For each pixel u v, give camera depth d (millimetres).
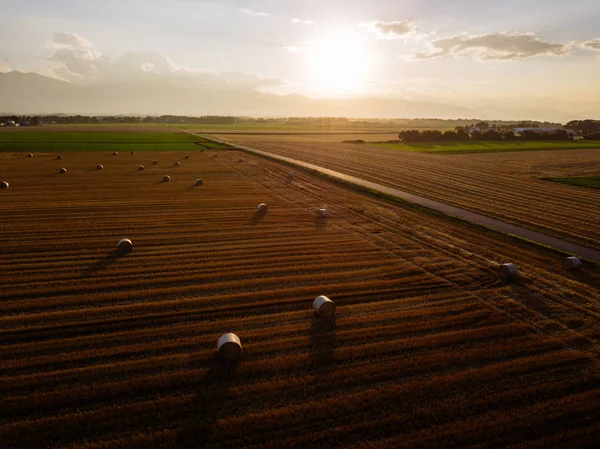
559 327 12945
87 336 12094
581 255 19828
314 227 24141
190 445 8242
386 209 28938
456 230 23891
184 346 11711
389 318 13453
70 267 17500
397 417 9031
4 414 8984
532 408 9359
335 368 10805
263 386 10047
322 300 13391
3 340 11797
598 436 8586
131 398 9562
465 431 8664
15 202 29281
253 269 17531
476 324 13109
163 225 24156
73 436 8438
